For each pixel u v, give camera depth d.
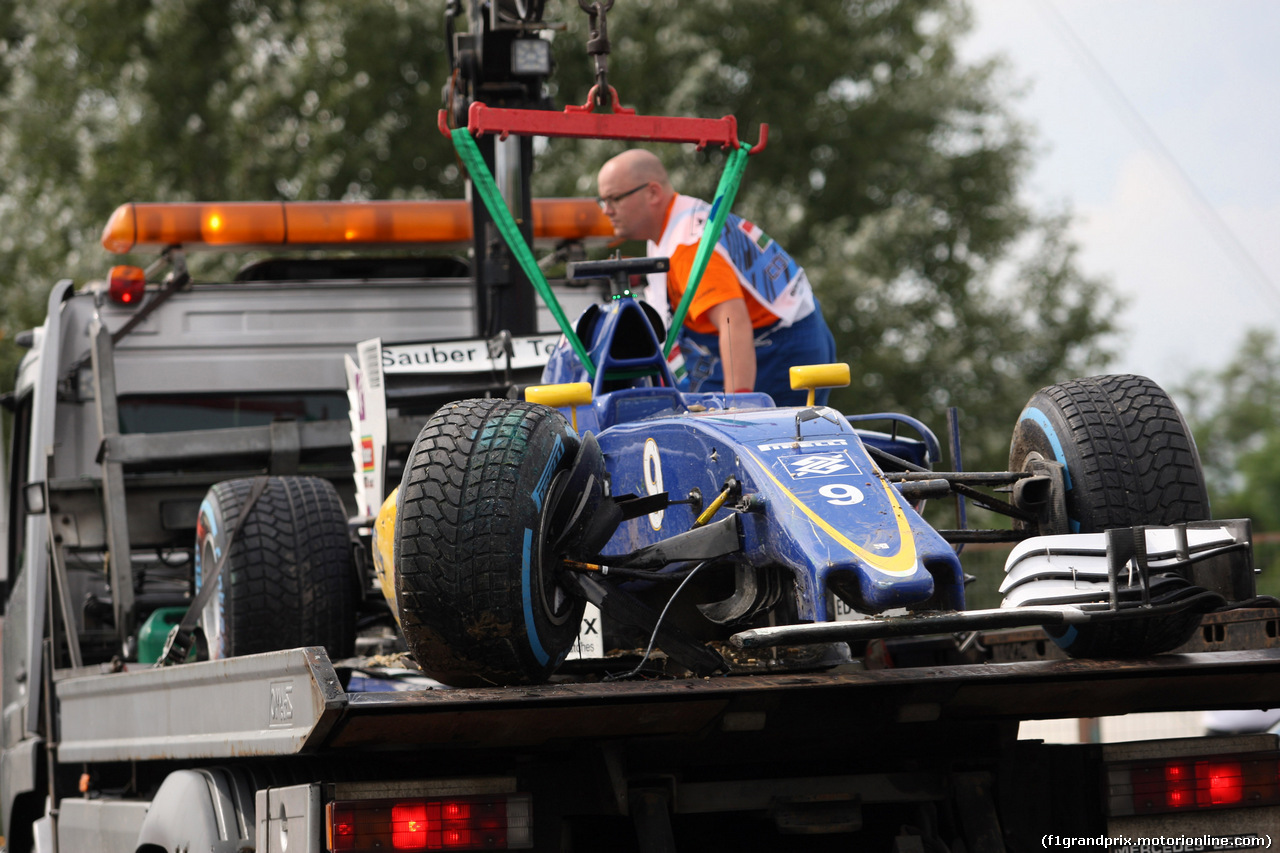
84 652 19.55
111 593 18.67
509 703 9.66
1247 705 12.49
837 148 71.62
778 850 12.38
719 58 64.62
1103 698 11.88
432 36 64.62
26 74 66.25
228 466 18.50
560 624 11.02
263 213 22.17
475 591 10.32
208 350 21.80
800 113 69.88
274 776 11.66
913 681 10.64
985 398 67.06
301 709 9.83
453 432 10.75
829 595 11.47
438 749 10.44
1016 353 71.12
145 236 21.69
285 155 63.84
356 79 64.19
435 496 10.44
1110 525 12.38
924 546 10.29
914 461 15.02
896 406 64.38
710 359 16.83
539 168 59.06
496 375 17.84
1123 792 11.82
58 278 60.25
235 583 14.34
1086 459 12.51
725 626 11.37
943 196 73.06
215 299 21.98
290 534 14.63
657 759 11.44
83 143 65.12
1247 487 170.38
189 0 64.12
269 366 22.00
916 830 11.81
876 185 72.31
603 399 13.10
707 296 15.88
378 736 9.79
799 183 71.75
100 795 16.72
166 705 13.26
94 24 65.25
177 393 21.61
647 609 11.10
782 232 58.91
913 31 76.06
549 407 11.40
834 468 10.90
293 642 14.51
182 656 15.45
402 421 17.34
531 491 10.53
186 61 64.69
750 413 11.95
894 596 9.81
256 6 66.56
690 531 11.00
